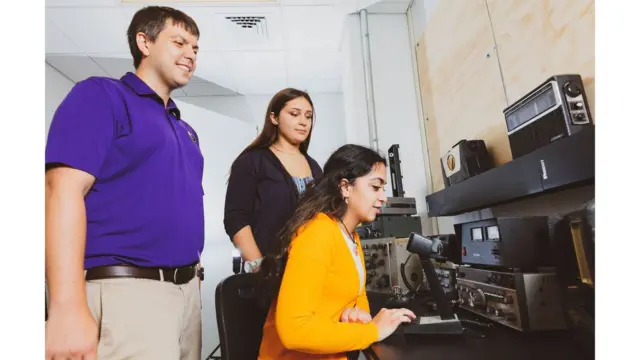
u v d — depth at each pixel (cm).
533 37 145
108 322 90
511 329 100
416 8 279
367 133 283
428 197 195
